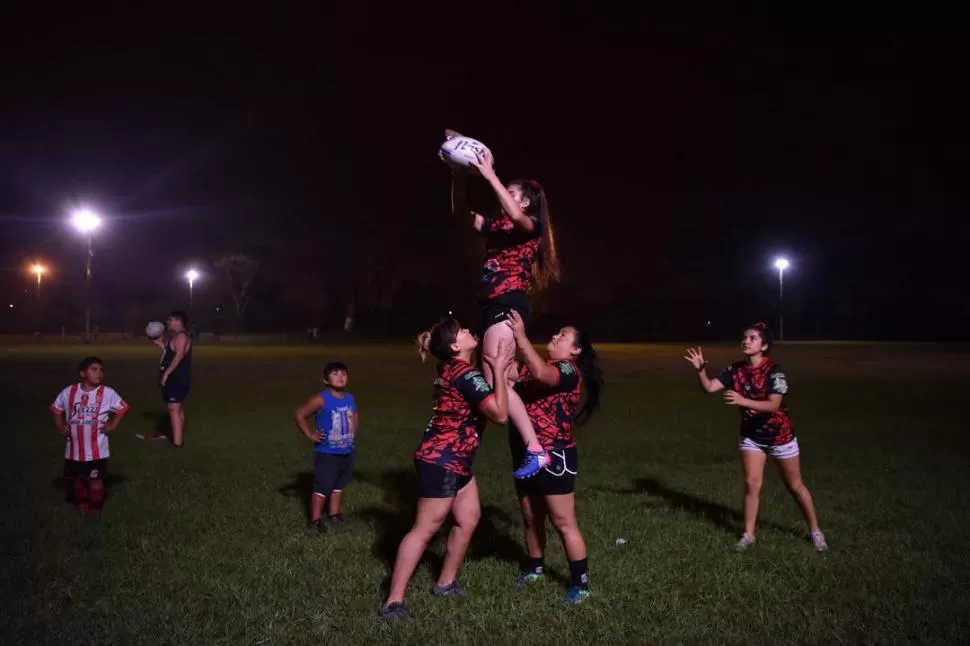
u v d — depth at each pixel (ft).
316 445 22.57
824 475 30.19
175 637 14.75
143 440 38.73
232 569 18.74
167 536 21.35
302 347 159.53
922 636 14.82
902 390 67.46
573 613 16.22
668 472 31.07
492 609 16.37
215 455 34.42
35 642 14.44
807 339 220.02
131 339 181.16
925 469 31.48
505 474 30.73
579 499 26.27
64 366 90.48
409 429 43.19
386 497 26.50
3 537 21.03
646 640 14.88
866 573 18.48
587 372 17.70
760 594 17.22
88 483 23.73
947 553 20.06
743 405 20.27
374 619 15.72
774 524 23.17
